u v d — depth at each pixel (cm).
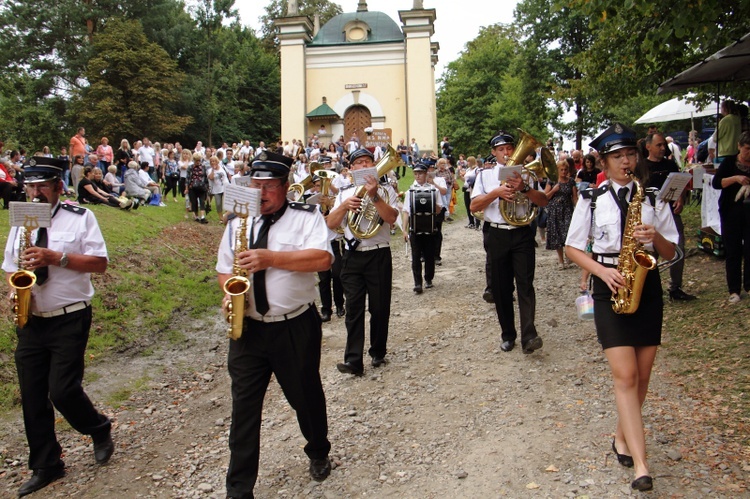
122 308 810
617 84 1290
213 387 634
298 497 404
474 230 1638
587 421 467
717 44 966
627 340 370
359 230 597
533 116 3120
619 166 384
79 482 442
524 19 2942
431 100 3322
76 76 3712
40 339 433
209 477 443
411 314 834
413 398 546
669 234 387
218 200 1516
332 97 3403
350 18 3509
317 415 406
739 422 433
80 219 448
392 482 412
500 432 464
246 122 4662
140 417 557
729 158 661
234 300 360
